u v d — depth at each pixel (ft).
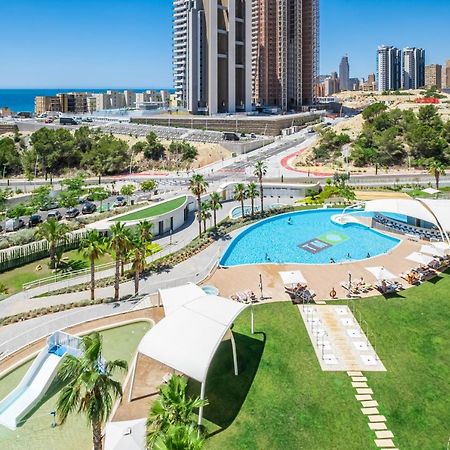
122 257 180.04
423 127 473.26
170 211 265.75
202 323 112.16
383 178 400.06
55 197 358.23
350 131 570.46
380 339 135.03
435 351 127.95
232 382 116.06
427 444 95.04
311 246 230.68
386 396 109.81
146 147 550.36
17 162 538.47
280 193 350.84
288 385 114.62
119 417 103.86
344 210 276.62
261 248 228.84
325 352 128.47
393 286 165.78
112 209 318.65
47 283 195.42
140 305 164.14
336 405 107.04
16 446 98.94
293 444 95.61
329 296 164.04
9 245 239.91
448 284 170.50
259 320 147.43
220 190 333.83
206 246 230.68
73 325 150.51
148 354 107.04
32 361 131.95
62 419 75.20
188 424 73.31
